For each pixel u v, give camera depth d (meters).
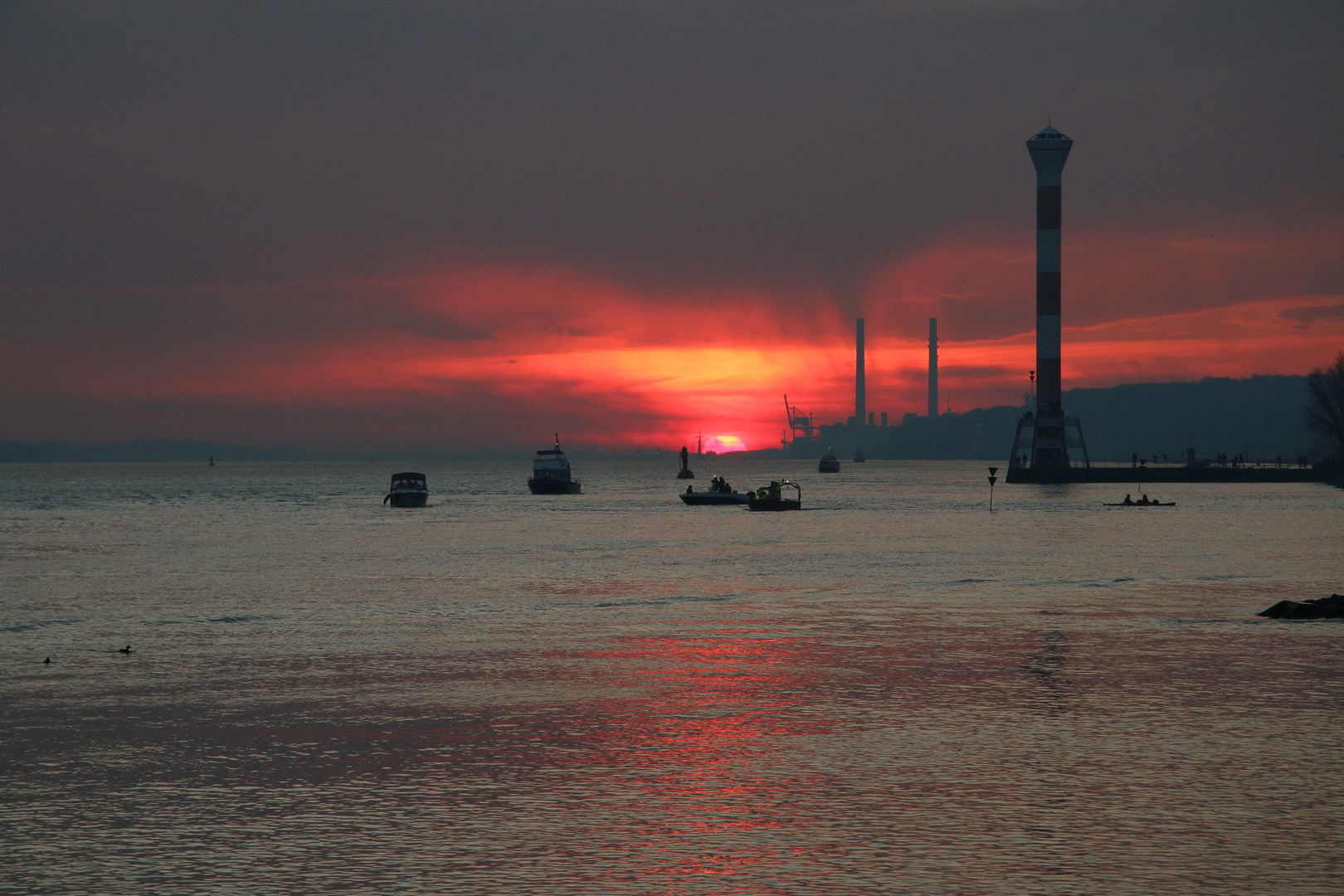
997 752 43.41
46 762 42.62
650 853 32.75
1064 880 30.67
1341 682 57.09
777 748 44.19
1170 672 60.06
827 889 30.14
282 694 55.28
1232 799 37.47
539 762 42.38
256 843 33.59
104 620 84.56
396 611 88.69
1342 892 29.89
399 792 38.53
